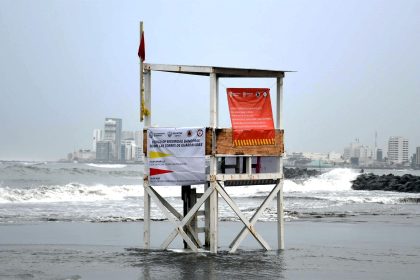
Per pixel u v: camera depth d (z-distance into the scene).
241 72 15.72
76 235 21.00
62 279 12.81
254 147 15.69
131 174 85.88
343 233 22.34
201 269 13.98
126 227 23.64
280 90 16.25
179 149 15.62
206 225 16.86
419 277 13.73
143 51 15.84
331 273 13.97
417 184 66.25
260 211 16.48
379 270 14.48
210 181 15.30
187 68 15.48
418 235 21.91
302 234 21.86
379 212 32.62
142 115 15.95
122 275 13.34
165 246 16.34
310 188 72.25
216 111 16.08
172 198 40.12
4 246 17.81
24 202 36.56
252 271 13.88
